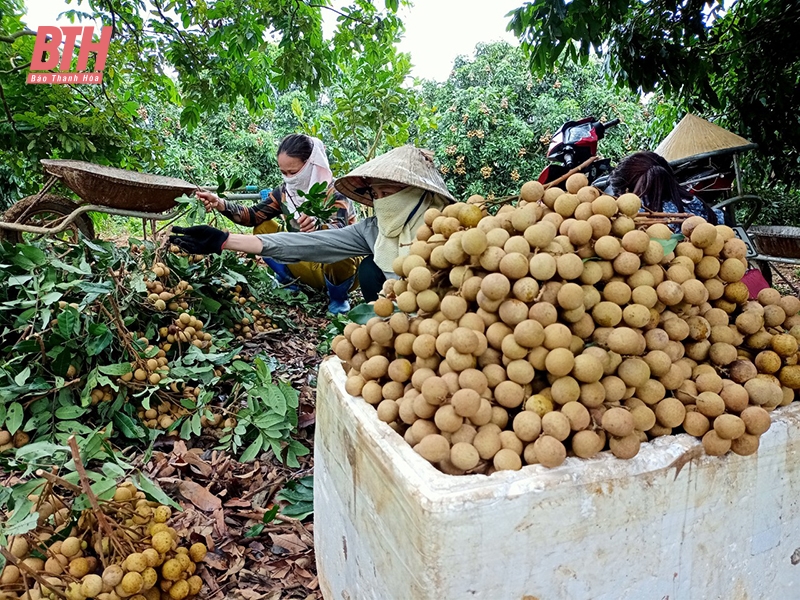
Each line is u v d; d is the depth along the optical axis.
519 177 7.74
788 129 4.47
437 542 0.91
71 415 2.22
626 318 1.10
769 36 4.20
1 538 1.40
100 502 1.55
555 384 1.04
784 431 1.15
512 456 1.00
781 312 1.24
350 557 1.33
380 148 7.46
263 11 4.91
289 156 4.00
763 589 1.22
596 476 0.99
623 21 4.14
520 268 1.08
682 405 1.09
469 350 1.06
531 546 0.97
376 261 2.59
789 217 6.54
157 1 4.91
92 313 2.58
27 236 5.05
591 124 3.49
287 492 2.13
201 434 2.50
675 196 2.20
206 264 3.55
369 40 5.61
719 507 1.11
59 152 4.45
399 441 1.10
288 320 3.98
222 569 1.78
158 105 9.82
